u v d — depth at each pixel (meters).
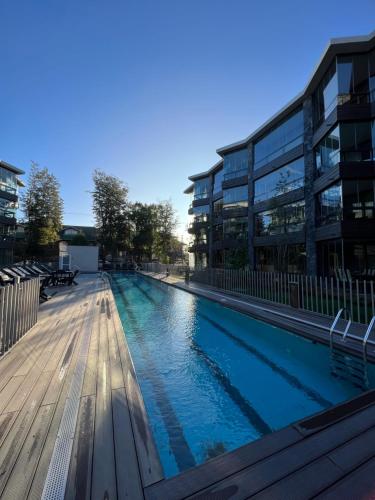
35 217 32.28
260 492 1.58
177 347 5.85
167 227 40.75
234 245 24.06
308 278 7.41
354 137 12.56
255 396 3.82
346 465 1.78
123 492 1.63
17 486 1.68
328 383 4.19
